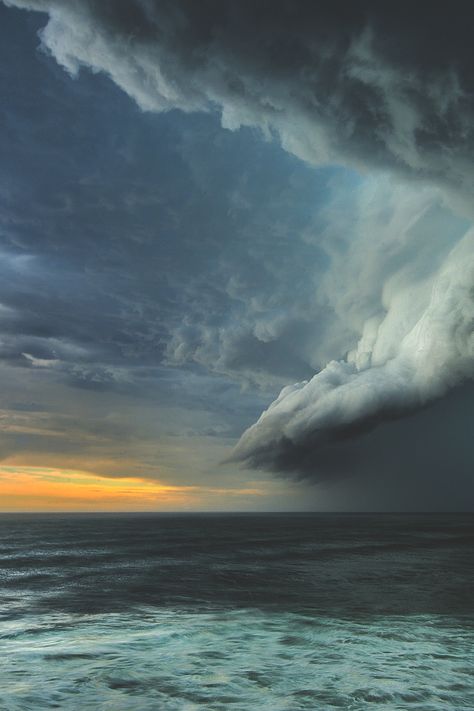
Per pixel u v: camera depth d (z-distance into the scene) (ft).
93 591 66.33
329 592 64.95
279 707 25.40
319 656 35.29
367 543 153.38
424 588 68.23
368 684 29.09
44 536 186.09
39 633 42.83
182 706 25.55
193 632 43.06
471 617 49.24
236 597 61.36
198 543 152.97
